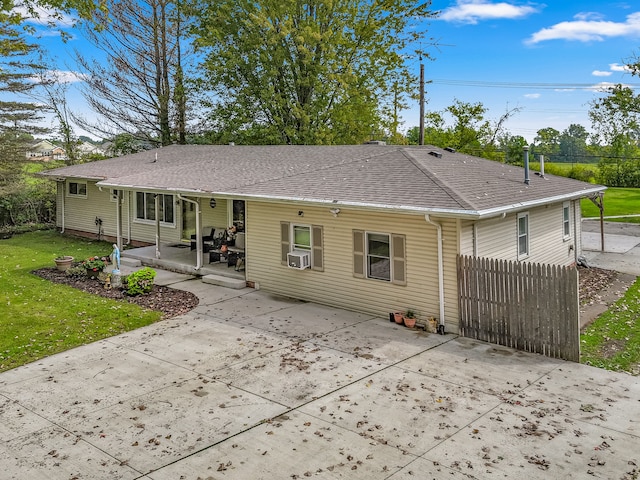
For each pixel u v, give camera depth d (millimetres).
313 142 26297
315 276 11844
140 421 6410
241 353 8719
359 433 6016
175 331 9969
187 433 6098
